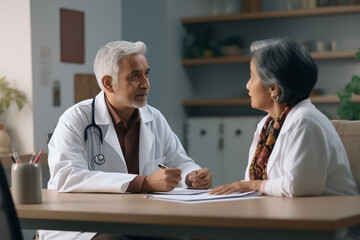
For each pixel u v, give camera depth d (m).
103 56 2.23
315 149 1.66
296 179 1.62
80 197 1.74
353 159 1.96
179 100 5.87
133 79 2.21
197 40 5.99
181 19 5.90
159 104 5.68
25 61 3.96
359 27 5.62
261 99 1.87
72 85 4.29
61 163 2.01
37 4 4.00
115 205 1.49
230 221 1.21
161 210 1.35
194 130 5.91
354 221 1.20
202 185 2.01
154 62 5.69
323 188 1.66
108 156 2.20
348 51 5.41
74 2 4.30
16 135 4.01
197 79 6.28
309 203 1.45
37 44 3.99
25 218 1.46
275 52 1.78
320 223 1.14
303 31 5.82
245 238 1.21
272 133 1.88
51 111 4.10
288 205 1.41
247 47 6.03
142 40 5.72
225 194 1.70
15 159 1.62
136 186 1.85
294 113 1.78
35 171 1.58
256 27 6.00
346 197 1.59
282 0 5.93
